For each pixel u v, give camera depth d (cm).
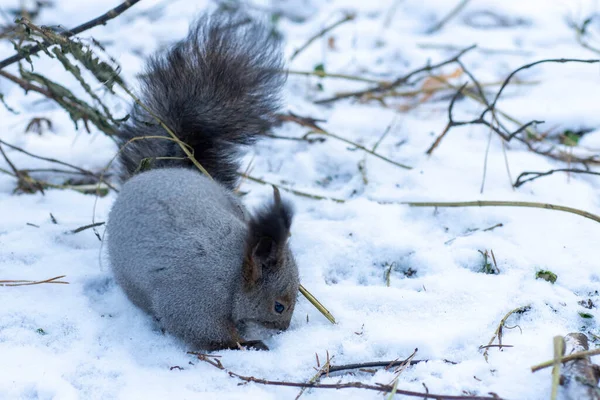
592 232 849
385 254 848
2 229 884
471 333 680
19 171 1009
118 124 909
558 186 962
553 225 870
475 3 1609
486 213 908
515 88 1298
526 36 1484
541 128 1162
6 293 755
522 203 882
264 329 735
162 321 708
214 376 640
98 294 784
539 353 642
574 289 760
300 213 950
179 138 895
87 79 1195
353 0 1677
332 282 820
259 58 928
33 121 1122
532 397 592
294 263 732
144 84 928
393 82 1312
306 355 669
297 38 1520
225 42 923
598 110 1167
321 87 1311
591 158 1040
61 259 825
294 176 1069
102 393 616
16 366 643
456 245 845
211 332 706
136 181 768
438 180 995
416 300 739
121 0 1544
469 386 611
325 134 1109
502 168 1019
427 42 1488
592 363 616
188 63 908
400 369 638
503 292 741
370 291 757
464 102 1267
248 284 709
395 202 952
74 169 1066
